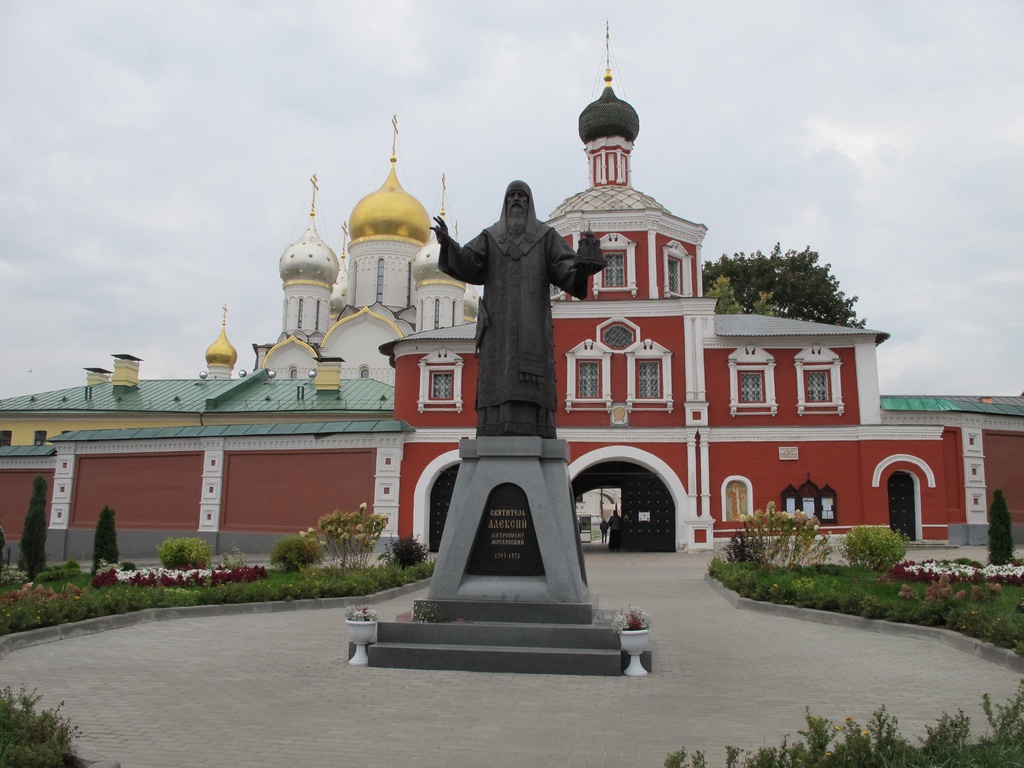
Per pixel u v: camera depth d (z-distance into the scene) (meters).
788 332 36.94
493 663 10.63
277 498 37.12
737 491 35.91
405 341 38.84
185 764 7.19
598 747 7.62
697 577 24.52
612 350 37.41
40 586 15.65
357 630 11.03
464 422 37.84
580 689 9.73
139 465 38.97
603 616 11.45
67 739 6.92
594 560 31.62
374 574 20.03
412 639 11.09
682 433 36.31
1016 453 38.56
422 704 9.05
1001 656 11.42
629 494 37.38
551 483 11.88
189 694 9.63
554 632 10.83
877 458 35.38
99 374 52.34
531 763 7.20
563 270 12.36
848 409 36.25
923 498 35.00
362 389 48.50
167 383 51.03
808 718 6.81
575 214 39.84
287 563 23.22
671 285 40.72
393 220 66.88
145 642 13.23
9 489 42.00
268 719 8.55
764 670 10.97
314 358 59.62
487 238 12.75
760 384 36.97
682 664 11.32
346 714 8.70
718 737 7.93
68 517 39.44
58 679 10.52
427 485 36.59
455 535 11.66
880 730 6.62
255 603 16.95
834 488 35.44
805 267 59.38
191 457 38.31
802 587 16.94
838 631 14.31
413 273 65.94
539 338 12.29
